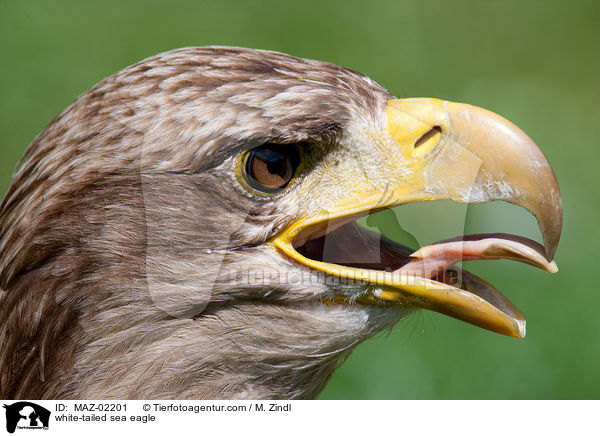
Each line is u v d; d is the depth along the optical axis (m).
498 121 2.38
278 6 3.55
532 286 2.74
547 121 3.45
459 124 2.38
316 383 2.40
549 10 3.88
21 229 2.37
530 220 2.43
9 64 2.99
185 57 2.38
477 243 2.38
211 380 2.38
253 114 2.36
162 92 2.36
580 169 3.27
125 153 2.36
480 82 3.60
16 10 3.08
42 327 2.37
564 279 2.77
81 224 2.36
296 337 2.38
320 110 2.36
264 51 2.38
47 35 3.09
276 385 2.39
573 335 2.62
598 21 3.79
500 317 2.38
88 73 3.03
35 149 2.38
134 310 2.37
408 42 3.65
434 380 2.58
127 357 2.37
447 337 2.59
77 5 3.18
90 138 2.36
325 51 3.47
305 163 2.37
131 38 3.18
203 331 2.37
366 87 2.38
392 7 3.76
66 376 2.37
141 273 2.36
